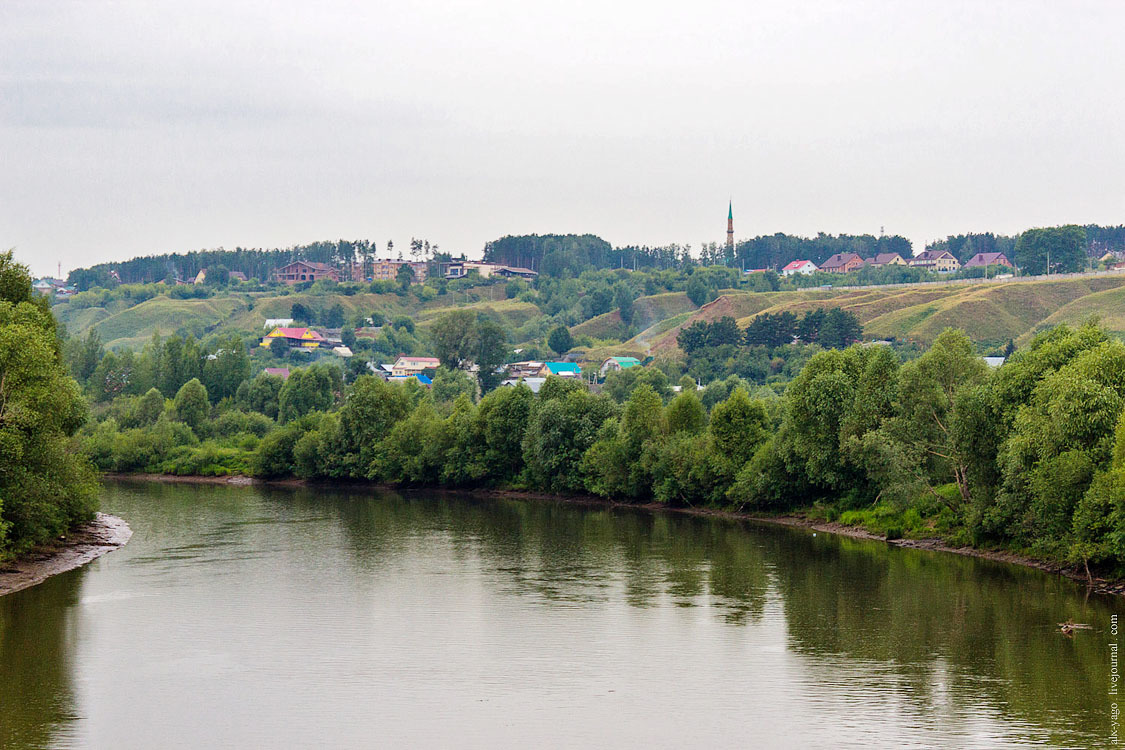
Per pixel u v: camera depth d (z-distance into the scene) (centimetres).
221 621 7500
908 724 5275
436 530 12669
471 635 7094
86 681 6047
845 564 9900
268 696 5778
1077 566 9006
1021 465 9256
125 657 6544
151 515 14225
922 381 11319
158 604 8056
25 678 6100
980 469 10281
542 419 17212
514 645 6838
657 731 5209
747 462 14025
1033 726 5225
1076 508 8494
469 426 18488
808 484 13275
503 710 5544
